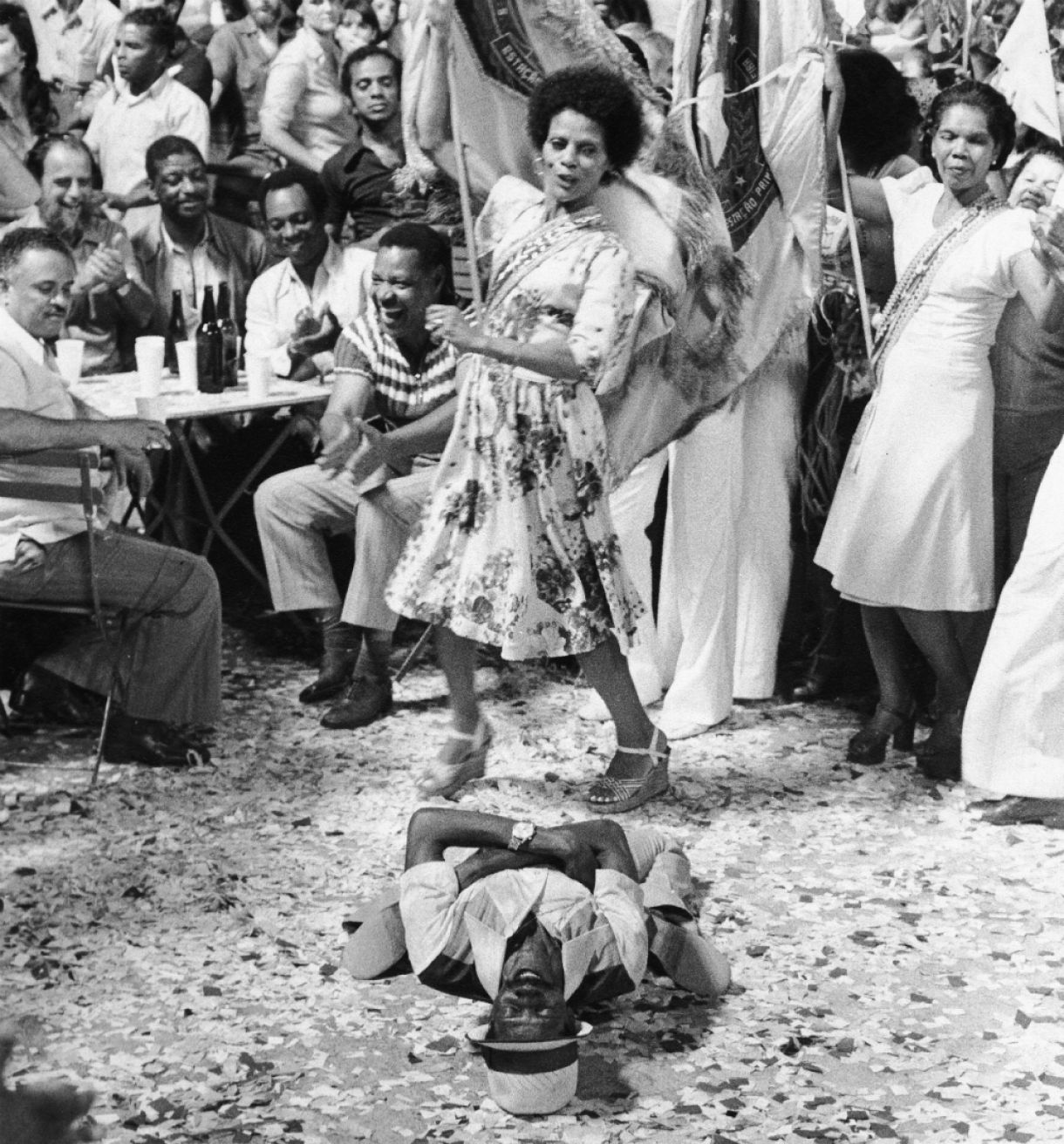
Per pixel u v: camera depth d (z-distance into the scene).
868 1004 4.47
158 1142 3.79
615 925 4.16
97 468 5.74
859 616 6.83
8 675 6.39
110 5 9.38
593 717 6.57
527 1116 3.94
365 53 8.35
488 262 5.71
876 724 6.20
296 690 6.90
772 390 6.39
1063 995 4.51
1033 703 5.54
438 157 6.10
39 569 5.73
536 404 5.29
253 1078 4.08
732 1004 4.46
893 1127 3.90
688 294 5.97
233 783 5.91
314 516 6.63
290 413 7.65
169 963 4.62
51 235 5.71
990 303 5.74
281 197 7.64
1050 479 5.48
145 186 8.73
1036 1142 3.83
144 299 7.94
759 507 6.50
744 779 6.02
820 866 5.31
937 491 5.80
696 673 6.45
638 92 5.95
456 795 5.82
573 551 5.40
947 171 5.70
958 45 7.41
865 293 6.07
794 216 6.11
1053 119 7.08
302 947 4.73
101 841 5.39
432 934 4.13
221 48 9.68
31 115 9.48
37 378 5.66
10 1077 4.02
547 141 5.23
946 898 5.08
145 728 6.09
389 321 6.39
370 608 6.42
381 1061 4.17
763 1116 3.95
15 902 4.94
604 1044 4.26
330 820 5.61
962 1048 4.26
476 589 5.36
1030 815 5.60
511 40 5.91
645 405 6.09
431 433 5.71
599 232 5.28
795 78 5.96
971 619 6.33
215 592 6.08
